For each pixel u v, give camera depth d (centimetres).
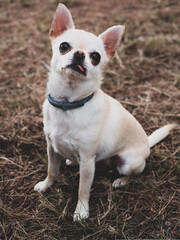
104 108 45
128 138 50
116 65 84
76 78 40
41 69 82
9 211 47
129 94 74
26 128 62
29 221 46
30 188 51
